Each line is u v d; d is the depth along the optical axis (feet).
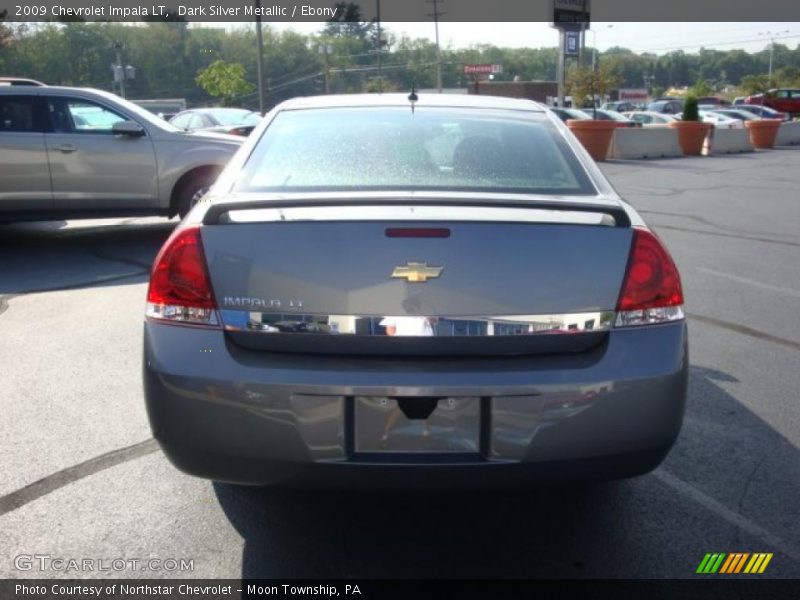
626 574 8.99
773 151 84.43
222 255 8.37
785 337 17.63
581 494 10.72
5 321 18.56
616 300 8.39
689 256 26.58
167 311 8.48
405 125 11.17
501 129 11.22
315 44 243.19
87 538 9.64
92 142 26.43
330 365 8.09
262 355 8.24
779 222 34.14
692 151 77.66
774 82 242.17
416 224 8.20
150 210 27.53
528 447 8.07
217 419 8.14
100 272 23.68
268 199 8.70
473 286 8.16
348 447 8.10
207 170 27.78
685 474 11.29
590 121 67.82
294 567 9.12
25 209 26.18
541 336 8.23
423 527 9.96
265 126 11.39
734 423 12.98
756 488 10.91
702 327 18.39
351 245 8.20
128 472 11.30
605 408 8.14
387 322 8.10
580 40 97.50
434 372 8.00
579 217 8.52
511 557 9.32
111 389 14.37
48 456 11.75
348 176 9.91
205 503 10.49
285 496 10.67
